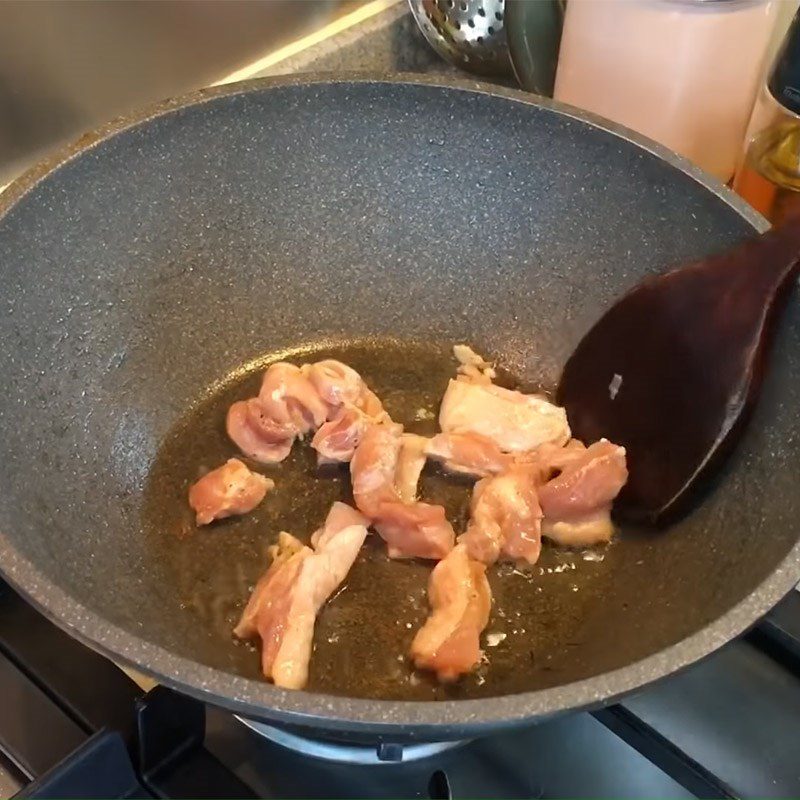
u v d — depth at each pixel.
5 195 0.32
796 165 0.39
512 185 0.39
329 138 0.39
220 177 0.38
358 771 0.29
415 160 0.40
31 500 0.32
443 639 0.32
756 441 0.33
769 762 0.30
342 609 0.34
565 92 0.41
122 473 0.37
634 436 0.36
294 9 0.43
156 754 0.28
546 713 0.23
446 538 0.35
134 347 0.38
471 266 0.42
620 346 0.37
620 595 0.35
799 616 0.32
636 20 0.37
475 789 0.29
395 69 0.47
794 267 0.32
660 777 0.30
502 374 0.42
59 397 0.35
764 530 0.31
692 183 0.35
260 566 0.36
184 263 0.39
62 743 0.28
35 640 0.30
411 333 0.43
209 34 0.41
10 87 0.36
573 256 0.40
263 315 0.42
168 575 0.35
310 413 0.39
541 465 0.37
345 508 0.36
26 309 0.34
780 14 0.43
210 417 0.40
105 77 0.39
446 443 0.38
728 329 0.33
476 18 0.45
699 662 0.25
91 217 0.35
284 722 0.24
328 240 0.41
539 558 0.36
